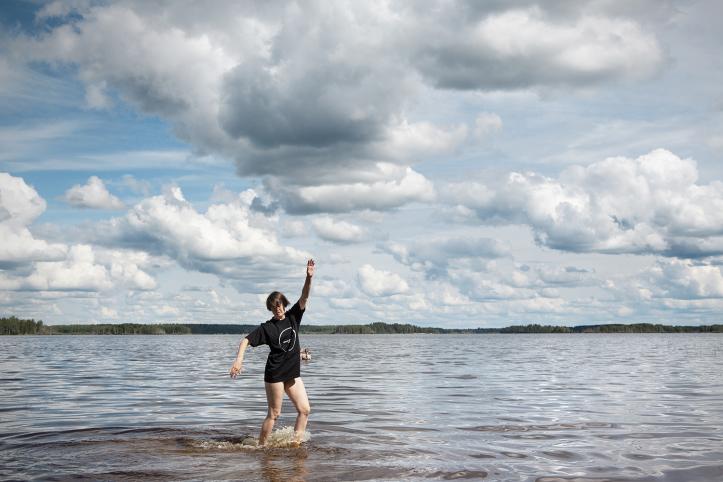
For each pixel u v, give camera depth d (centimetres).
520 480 655
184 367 2817
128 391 1653
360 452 803
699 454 793
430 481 650
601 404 1323
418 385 1797
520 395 1509
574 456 779
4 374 2316
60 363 3156
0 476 680
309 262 877
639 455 786
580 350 5225
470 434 943
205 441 885
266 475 677
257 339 856
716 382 1872
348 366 2820
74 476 679
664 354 4209
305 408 884
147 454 796
